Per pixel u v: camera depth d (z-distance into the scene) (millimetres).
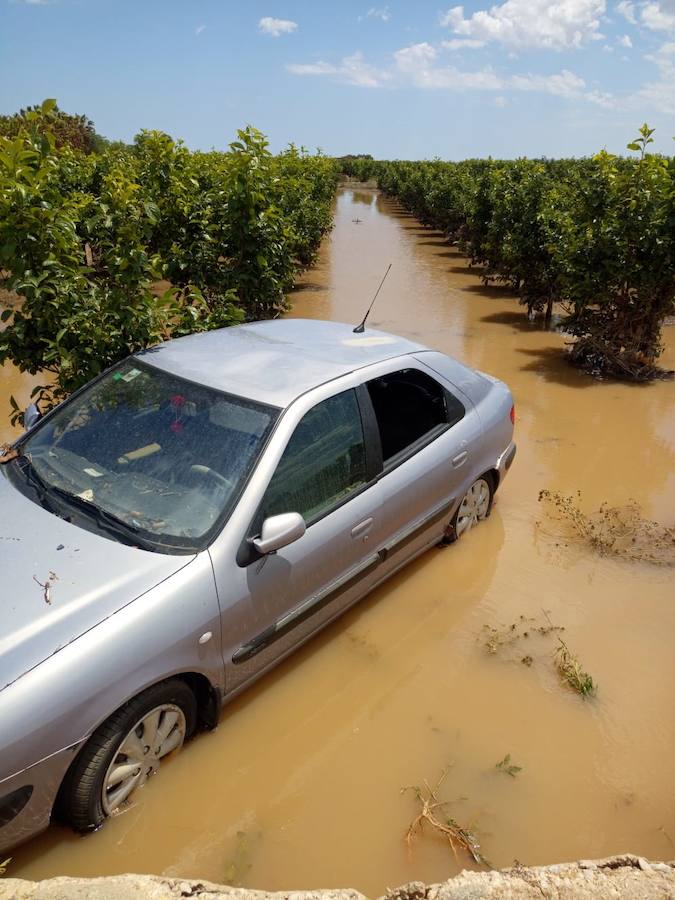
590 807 3023
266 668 3400
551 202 12086
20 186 4465
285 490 3283
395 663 3883
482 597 4527
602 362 9617
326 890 2270
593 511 5754
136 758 2807
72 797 2594
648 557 5062
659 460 6797
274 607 3244
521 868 2387
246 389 3555
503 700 3639
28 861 2639
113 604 2652
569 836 2881
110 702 2537
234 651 3092
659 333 9461
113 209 5465
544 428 7535
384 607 4383
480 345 10883
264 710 3492
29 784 2369
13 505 3168
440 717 3508
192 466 3244
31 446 3631
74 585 2697
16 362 5148
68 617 2570
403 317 12695
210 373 3713
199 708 3182
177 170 8523
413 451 4215
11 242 4652
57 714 2385
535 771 3199
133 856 2701
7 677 2361
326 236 23891
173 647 2748
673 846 2857
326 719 3457
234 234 7867
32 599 2621
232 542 3004
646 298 8898
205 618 2867
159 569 2824
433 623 4250
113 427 3547
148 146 8406
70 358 4785
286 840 2801
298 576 3338
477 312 13359
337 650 3965
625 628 4273
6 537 2939
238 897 2217
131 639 2604
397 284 16234
